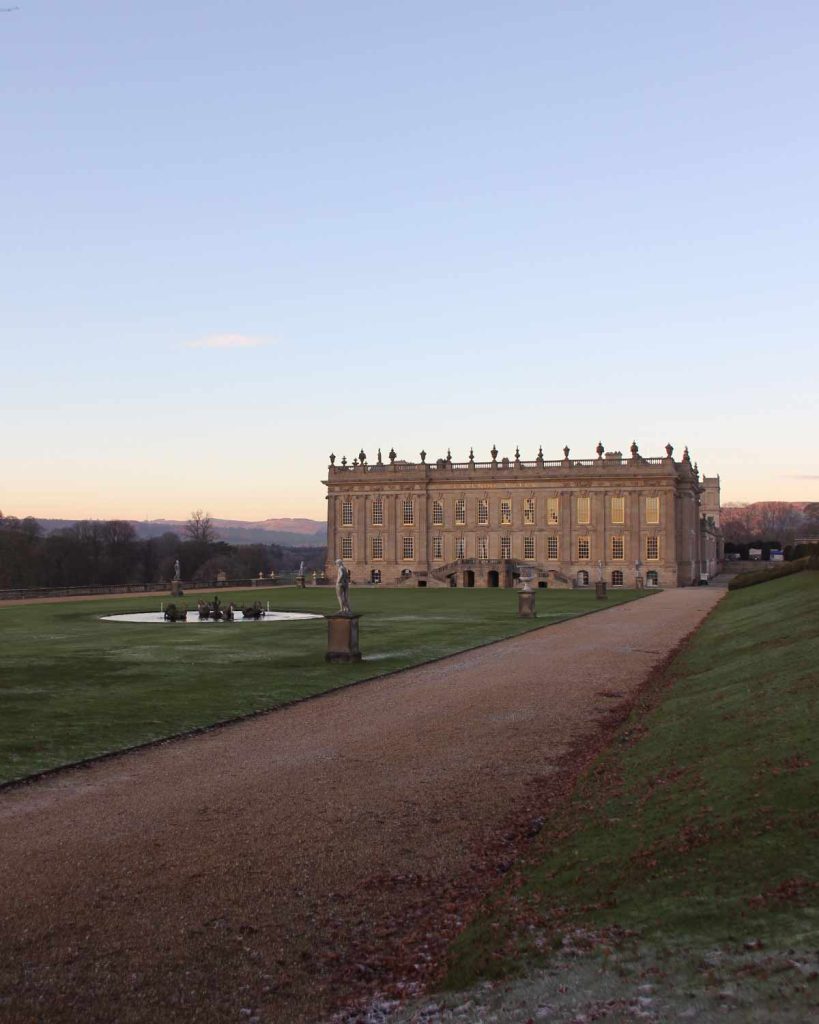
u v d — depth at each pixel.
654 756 22.55
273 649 51.41
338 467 173.88
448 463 169.00
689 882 13.48
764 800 16.08
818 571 81.69
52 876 16.34
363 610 88.25
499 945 12.75
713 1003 9.84
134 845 18.00
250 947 13.41
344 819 19.52
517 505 163.50
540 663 45.12
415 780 22.69
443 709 32.47
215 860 17.06
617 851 15.79
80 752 25.92
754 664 33.59
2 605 95.25
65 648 51.91
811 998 9.42
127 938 13.74
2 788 22.33
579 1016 10.27
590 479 158.88
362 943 13.49
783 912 11.62
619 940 12.08
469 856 17.09
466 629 64.88
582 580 159.38
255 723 30.41
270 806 20.58
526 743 26.77
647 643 54.41
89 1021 11.46
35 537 198.12
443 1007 11.27
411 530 168.75
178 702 33.84
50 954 13.25
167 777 23.33
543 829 18.44
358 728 29.33
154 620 74.31
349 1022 11.27
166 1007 11.75
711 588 145.38
